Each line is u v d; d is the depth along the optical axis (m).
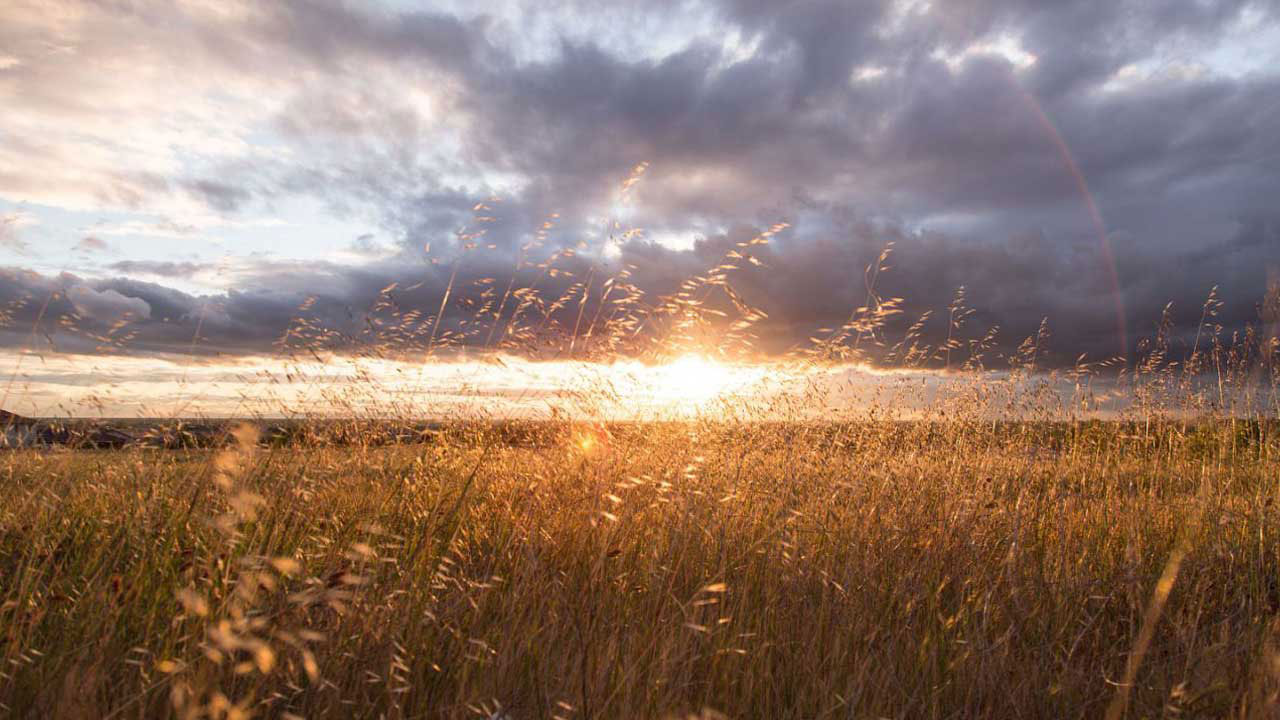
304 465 4.25
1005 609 3.70
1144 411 6.56
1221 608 3.96
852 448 5.64
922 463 5.43
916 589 3.73
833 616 3.44
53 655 2.67
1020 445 6.08
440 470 4.75
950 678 3.08
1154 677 3.08
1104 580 4.07
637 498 4.38
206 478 3.72
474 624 3.21
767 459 5.20
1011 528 4.62
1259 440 5.82
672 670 2.77
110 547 3.48
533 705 2.76
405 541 3.80
